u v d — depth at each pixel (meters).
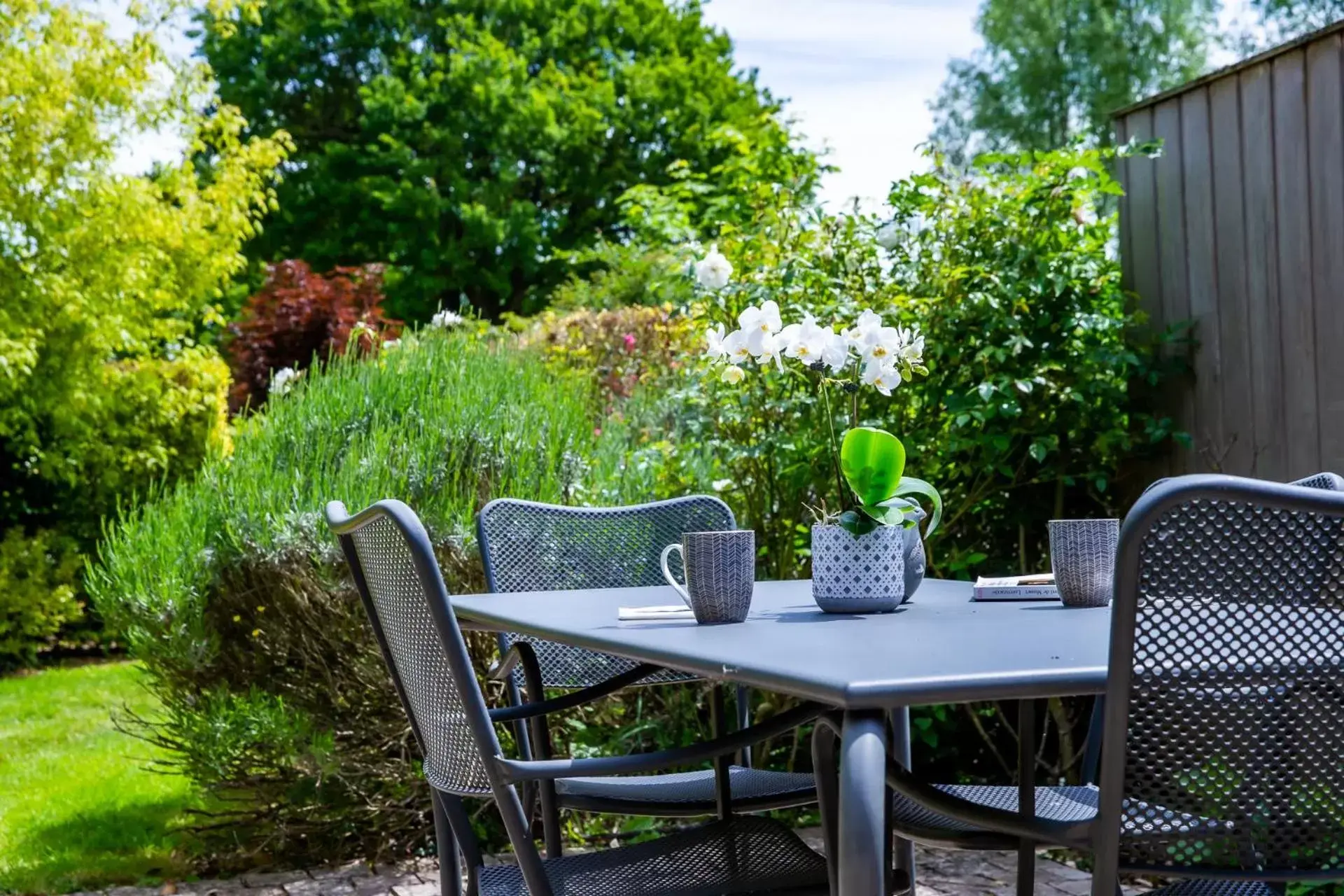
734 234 4.34
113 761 5.29
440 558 3.72
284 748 3.65
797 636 1.55
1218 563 1.21
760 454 3.94
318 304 11.55
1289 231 3.55
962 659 1.29
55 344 8.67
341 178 21.31
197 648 3.77
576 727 3.95
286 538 3.71
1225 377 3.82
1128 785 1.24
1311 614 1.23
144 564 3.90
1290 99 3.53
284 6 21.86
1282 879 1.25
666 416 5.32
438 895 3.44
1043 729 4.08
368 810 3.76
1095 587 1.89
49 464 8.61
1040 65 22.62
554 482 4.01
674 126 22.05
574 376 5.99
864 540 1.90
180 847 4.00
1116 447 4.11
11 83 8.62
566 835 3.94
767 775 2.51
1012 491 4.21
